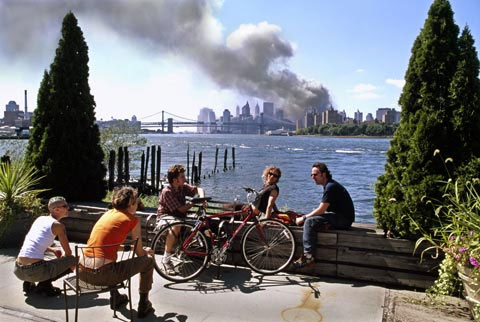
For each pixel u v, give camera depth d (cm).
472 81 484
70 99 760
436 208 472
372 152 7775
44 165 745
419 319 414
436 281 451
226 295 471
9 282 499
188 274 525
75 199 764
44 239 423
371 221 1644
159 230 523
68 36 765
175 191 556
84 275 385
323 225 522
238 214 561
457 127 482
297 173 3706
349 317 418
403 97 525
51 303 442
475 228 405
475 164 468
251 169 4216
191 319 411
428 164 485
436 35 500
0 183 643
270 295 472
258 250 555
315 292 480
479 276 384
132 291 480
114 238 391
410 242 488
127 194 411
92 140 788
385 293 478
